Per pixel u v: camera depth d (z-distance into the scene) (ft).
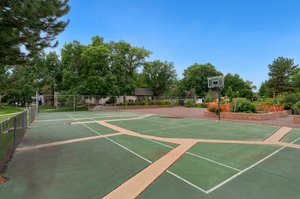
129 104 106.32
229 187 12.28
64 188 12.15
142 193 11.47
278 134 30.58
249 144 24.14
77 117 59.21
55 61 123.65
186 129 35.73
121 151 20.94
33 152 20.61
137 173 14.67
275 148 22.21
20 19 15.58
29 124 42.52
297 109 45.98
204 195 11.22
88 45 106.32
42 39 20.51
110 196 11.12
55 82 124.47
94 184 12.73
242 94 173.27
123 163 17.01
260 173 14.67
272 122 44.45
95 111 88.07
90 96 96.89
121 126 39.58
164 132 32.65
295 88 129.70
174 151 20.88
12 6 14.24
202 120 49.96
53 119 53.57
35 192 11.62
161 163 16.94
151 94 160.04
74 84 101.60
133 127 38.24
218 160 17.84
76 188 12.14
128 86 108.17
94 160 17.88
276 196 11.12
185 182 13.04
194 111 82.89
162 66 147.64
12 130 21.56
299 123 41.75
